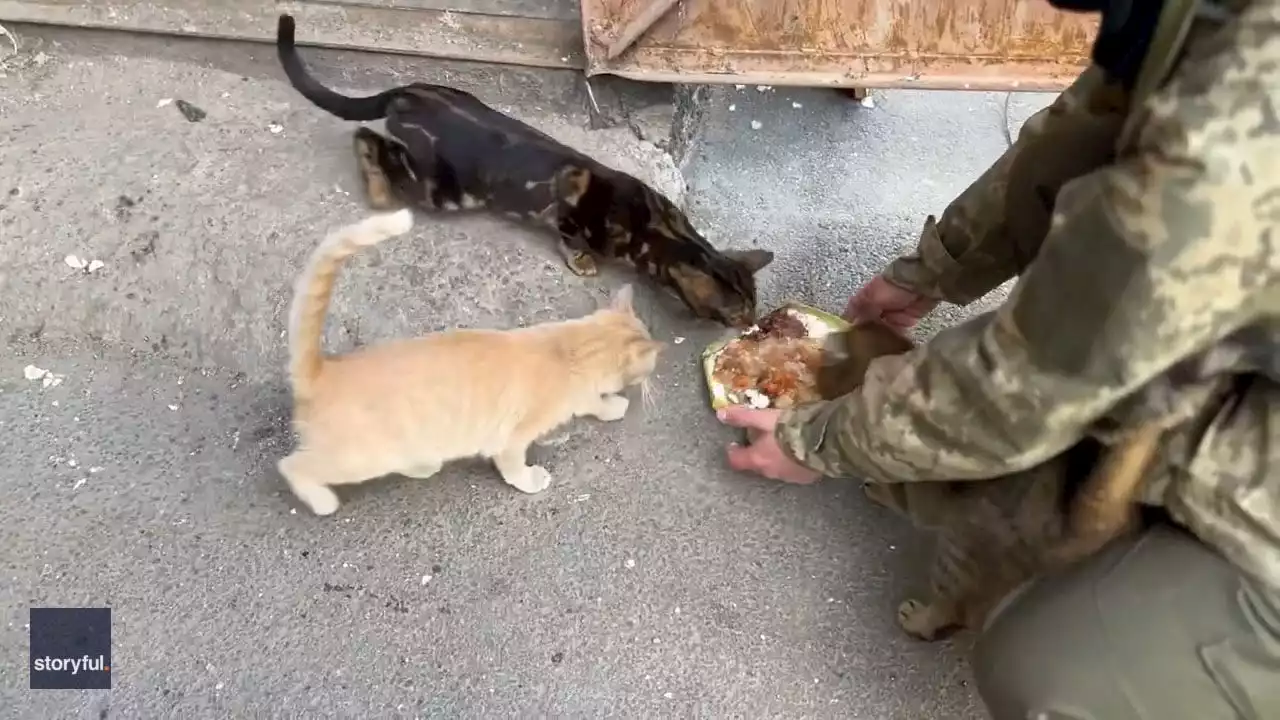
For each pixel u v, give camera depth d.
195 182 1.97
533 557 1.74
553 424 1.71
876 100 2.52
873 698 1.67
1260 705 1.13
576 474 1.83
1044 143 1.46
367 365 1.50
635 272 2.06
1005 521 1.41
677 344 2.02
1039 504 1.36
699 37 2.11
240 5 2.19
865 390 1.37
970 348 1.19
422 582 1.70
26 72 2.10
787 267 2.19
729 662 1.68
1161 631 1.17
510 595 1.70
